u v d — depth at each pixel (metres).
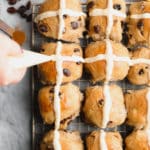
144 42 0.82
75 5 0.80
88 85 0.81
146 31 0.81
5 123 0.82
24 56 0.57
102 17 0.80
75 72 0.77
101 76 0.78
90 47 0.79
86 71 0.80
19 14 0.85
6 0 0.86
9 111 0.82
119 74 0.78
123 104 0.78
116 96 0.78
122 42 0.83
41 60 0.59
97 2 0.81
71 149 0.75
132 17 0.82
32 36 0.82
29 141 0.81
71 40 0.80
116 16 0.80
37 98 0.80
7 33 0.81
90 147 0.77
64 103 0.76
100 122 0.77
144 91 0.79
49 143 0.76
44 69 0.77
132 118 0.79
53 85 0.78
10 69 0.55
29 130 0.82
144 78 0.80
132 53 0.81
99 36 0.81
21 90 0.83
